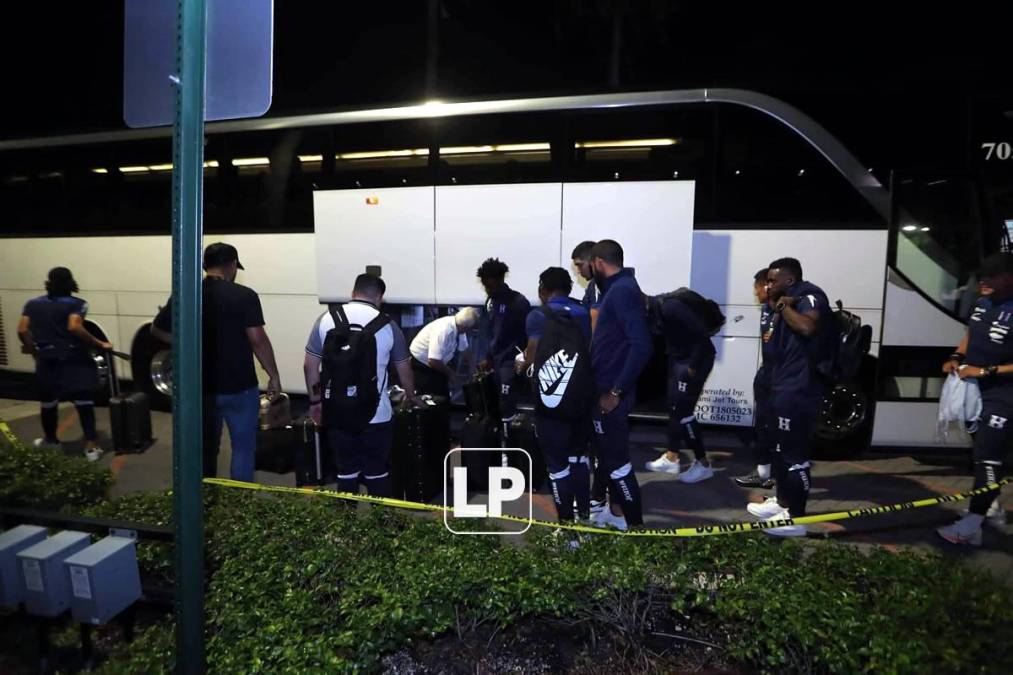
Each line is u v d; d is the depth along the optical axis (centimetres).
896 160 575
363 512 400
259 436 561
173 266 203
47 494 370
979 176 566
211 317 418
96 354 770
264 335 432
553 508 495
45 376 607
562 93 635
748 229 604
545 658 278
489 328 596
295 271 723
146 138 770
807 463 424
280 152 712
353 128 686
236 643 246
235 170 729
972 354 413
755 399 538
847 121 582
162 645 257
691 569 278
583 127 626
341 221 693
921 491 534
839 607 243
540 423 384
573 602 273
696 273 616
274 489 366
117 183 786
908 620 236
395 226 677
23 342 607
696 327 522
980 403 411
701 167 609
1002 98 559
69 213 806
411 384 408
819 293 407
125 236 788
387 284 684
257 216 728
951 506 495
